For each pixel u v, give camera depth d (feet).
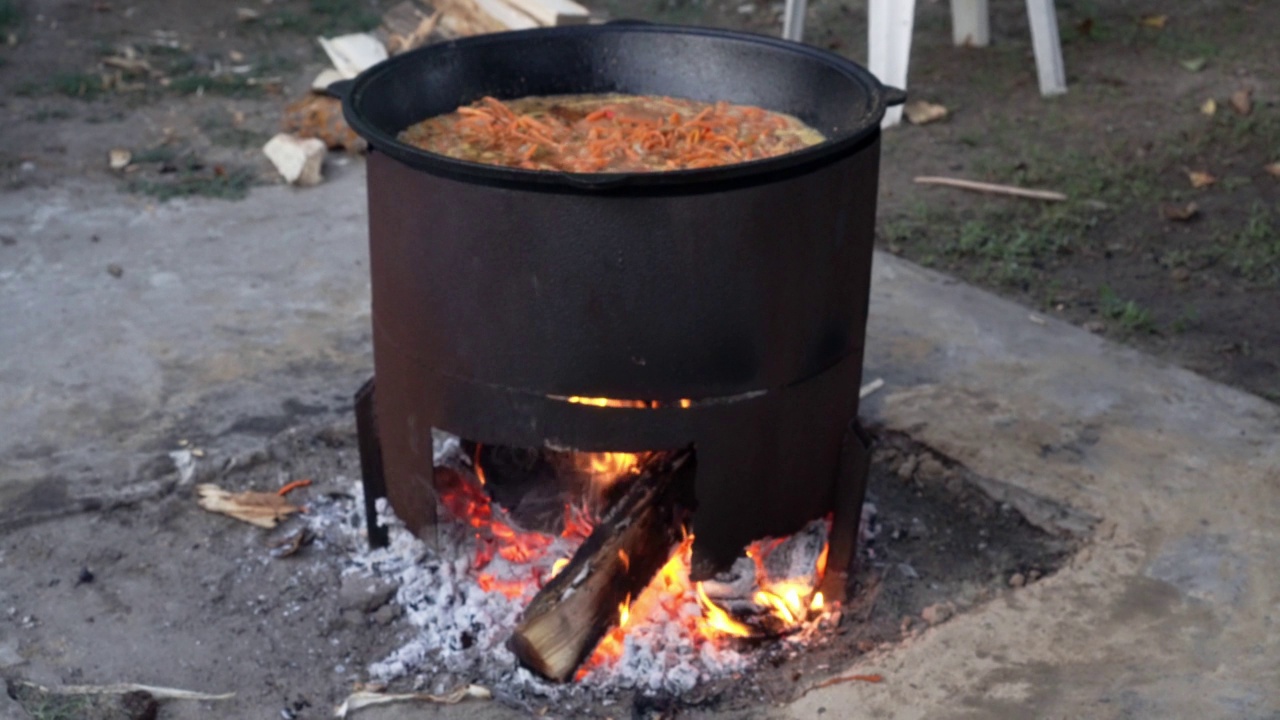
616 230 7.49
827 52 9.56
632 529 8.75
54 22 25.05
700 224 7.54
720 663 9.26
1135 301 15.03
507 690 9.09
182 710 8.91
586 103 10.14
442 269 7.97
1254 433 11.97
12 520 10.75
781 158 7.49
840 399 8.89
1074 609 9.68
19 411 12.26
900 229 16.72
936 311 14.39
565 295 7.68
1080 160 19.12
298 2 27.04
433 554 10.32
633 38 10.34
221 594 10.12
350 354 13.58
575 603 8.50
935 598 10.16
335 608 10.00
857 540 10.29
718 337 7.89
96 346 13.52
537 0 20.47
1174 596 9.81
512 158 8.68
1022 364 13.21
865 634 9.70
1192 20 25.02
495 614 9.71
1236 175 18.51
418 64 9.55
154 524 10.93
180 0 26.68
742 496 8.48
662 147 8.89
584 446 8.11
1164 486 11.15
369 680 9.25
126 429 12.06
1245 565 10.14
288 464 11.84
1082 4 26.02
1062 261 16.11
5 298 14.49
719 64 10.16
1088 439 11.85
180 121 20.59
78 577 10.23
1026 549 10.72
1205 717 8.59
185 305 14.49
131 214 16.97
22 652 9.36
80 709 8.77
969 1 23.84
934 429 11.99
